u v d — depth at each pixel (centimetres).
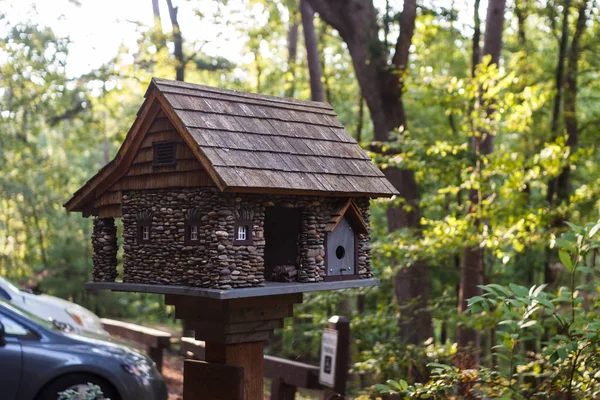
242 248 607
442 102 1157
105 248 716
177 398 1032
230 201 598
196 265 612
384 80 1419
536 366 657
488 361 1115
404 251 1196
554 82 1773
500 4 1288
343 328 770
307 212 655
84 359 628
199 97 643
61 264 2234
